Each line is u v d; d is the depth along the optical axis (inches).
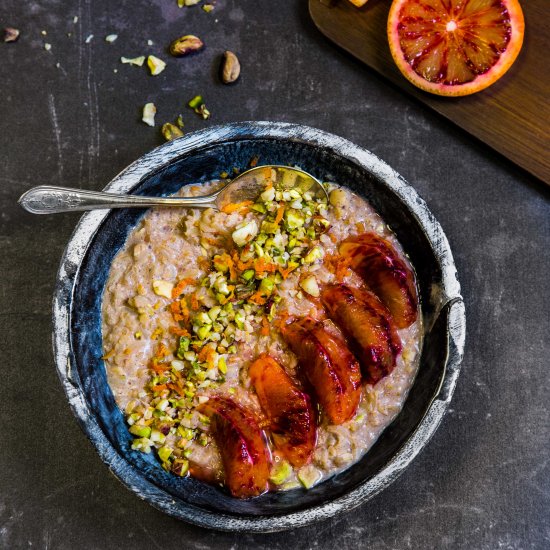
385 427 23.5
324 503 22.5
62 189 22.8
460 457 24.8
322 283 23.7
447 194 25.6
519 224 25.5
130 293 23.5
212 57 26.0
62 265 22.7
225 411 22.9
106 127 25.8
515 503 24.7
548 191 25.4
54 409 24.9
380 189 23.6
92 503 24.7
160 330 23.3
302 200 24.0
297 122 25.8
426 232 23.3
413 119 25.8
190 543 24.6
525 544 24.6
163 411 23.1
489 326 25.2
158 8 26.1
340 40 25.7
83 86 25.9
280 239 23.6
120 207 23.1
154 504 22.5
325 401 22.8
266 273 23.4
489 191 25.5
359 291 23.7
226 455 22.7
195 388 23.1
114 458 22.5
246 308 23.4
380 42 25.6
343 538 24.6
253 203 24.0
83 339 22.9
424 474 24.8
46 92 25.9
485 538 24.6
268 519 22.4
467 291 25.3
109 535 24.6
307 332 23.1
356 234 24.0
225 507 22.8
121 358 23.2
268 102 25.9
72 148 25.8
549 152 25.2
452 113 25.5
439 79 25.1
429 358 23.4
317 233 23.8
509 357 25.1
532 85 25.4
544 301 25.3
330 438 23.1
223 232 23.6
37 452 24.8
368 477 22.7
